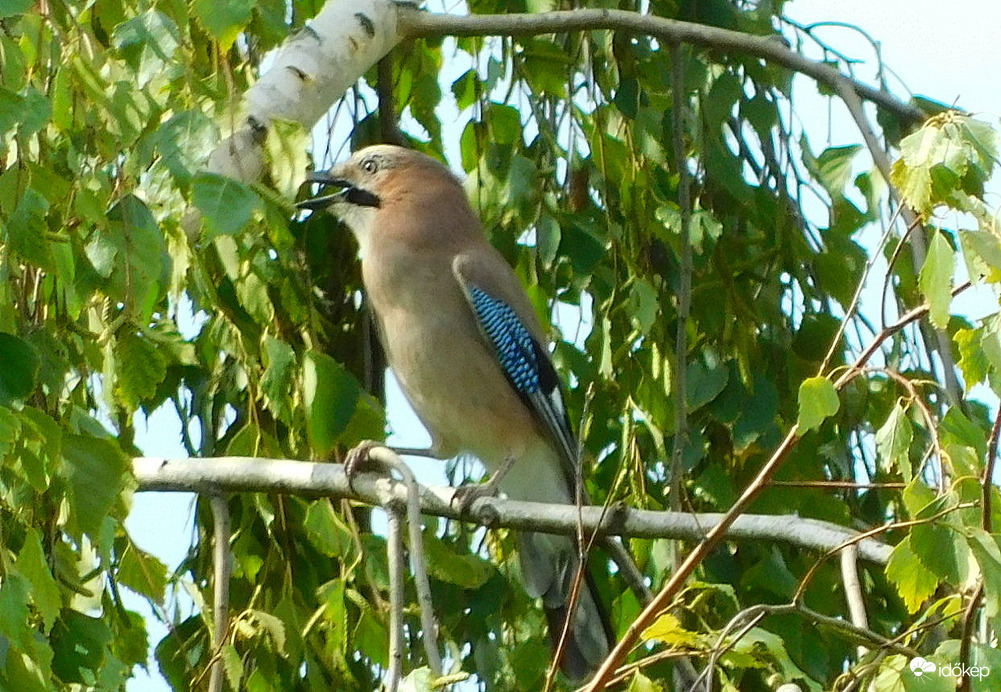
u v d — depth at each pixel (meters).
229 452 7.98
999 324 5.33
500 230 9.55
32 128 5.16
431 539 7.79
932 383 5.82
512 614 8.76
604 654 8.45
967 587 5.50
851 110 8.80
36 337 5.73
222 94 6.07
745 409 8.49
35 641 5.00
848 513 8.31
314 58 8.17
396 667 6.21
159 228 6.21
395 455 6.95
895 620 8.42
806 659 8.06
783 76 9.27
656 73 9.52
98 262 5.71
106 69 6.06
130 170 5.83
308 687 8.05
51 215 5.91
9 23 5.78
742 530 6.84
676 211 8.90
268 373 7.48
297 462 7.62
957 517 5.32
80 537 5.39
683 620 7.61
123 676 6.36
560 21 9.02
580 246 8.89
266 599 7.98
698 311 8.93
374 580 7.82
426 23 8.88
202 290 7.42
